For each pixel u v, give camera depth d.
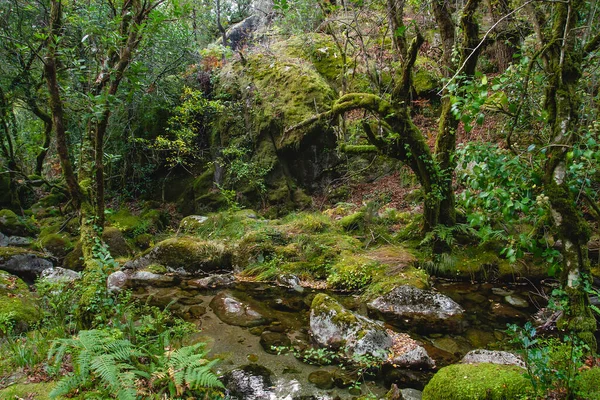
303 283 6.60
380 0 7.97
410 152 6.37
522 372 3.02
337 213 9.05
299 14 8.82
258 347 4.43
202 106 11.19
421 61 10.70
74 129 9.48
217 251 7.48
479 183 2.97
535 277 6.15
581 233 2.99
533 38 5.95
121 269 7.21
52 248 7.89
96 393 2.96
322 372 3.91
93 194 4.88
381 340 4.25
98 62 4.82
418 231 7.14
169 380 3.08
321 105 10.37
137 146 11.65
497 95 3.15
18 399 3.01
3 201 9.89
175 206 11.42
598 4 3.86
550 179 3.01
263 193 10.52
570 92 3.09
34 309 4.75
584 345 2.64
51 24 4.46
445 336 4.61
